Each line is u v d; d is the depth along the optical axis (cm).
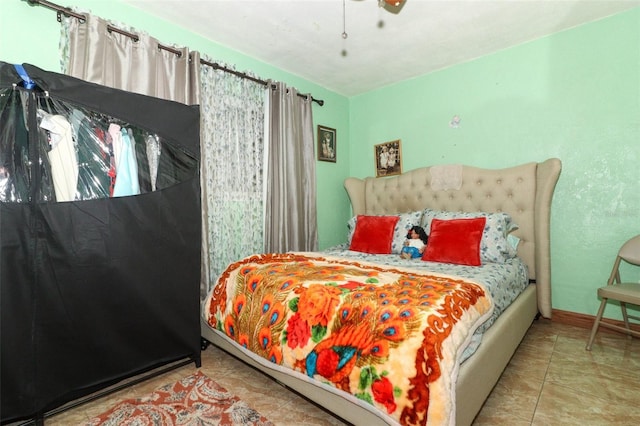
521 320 193
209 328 194
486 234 234
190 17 216
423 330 108
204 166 227
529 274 248
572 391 156
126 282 153
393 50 266
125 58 190
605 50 222
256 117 273
